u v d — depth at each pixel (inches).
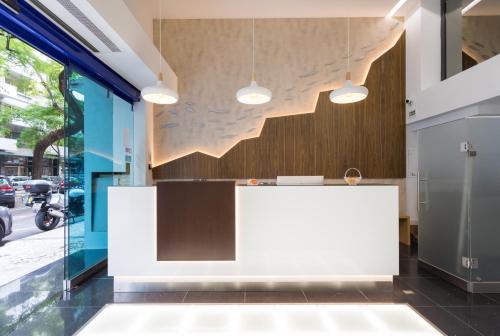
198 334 100.4
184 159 228.4
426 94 197.5
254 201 135.4
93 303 123.6
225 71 229.1
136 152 211.3
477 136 134.6
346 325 106.0
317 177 147.6
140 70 169.3
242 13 220.4
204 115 229.0
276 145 228.4
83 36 130.8
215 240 133.6
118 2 129.2
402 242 220.5
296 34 229.1
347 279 135.9
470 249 133.6
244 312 115.4
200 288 135.4
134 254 135.0
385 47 228.7
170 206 133.6
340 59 229.1
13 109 142.9
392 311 116.3
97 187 165.9
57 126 160.9
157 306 120.4
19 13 104.3
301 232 135.3
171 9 213.8
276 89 229.0
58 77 157.6
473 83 156.2
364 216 135.6
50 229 164.7
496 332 101.7
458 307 119.4
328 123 228.7
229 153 228.7
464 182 136.3
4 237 145.7
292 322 108.0
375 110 228.4
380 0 205.9
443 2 204.1
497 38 164.1
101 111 170.1
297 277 136.0
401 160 228.1
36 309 118.6
